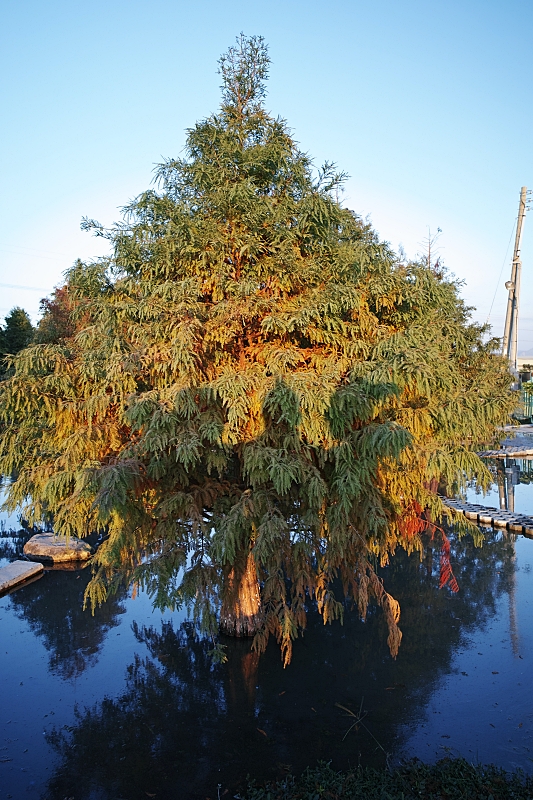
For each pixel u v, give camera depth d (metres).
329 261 6.43
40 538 13.80
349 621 9.48
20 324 37.19
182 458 5.04
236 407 5.25
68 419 6.38
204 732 6.33
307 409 5.50
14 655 8.37
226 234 6.14
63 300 21.52
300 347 6.51
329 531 6.43
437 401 6.43
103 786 5.43
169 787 5.40
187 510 6.03
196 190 6.55
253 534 6.50
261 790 5.10
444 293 6.73
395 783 5.04
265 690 7.25
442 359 6.12
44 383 6.15
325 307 5.72
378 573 11.94
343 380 5.91
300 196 6.66
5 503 6.68
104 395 6.00
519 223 31.72
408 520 7.55
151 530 6.91
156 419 5.20
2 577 11.40
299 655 8.22
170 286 5.71
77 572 12.40
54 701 7.07
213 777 5.52
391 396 5.84
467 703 6.81
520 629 8.96
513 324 32.25
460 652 8.19
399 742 6.02
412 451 6.24
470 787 4.88
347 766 5.61
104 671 7.84
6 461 6.41
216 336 5.77
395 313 6.61
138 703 7.00
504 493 20.48
